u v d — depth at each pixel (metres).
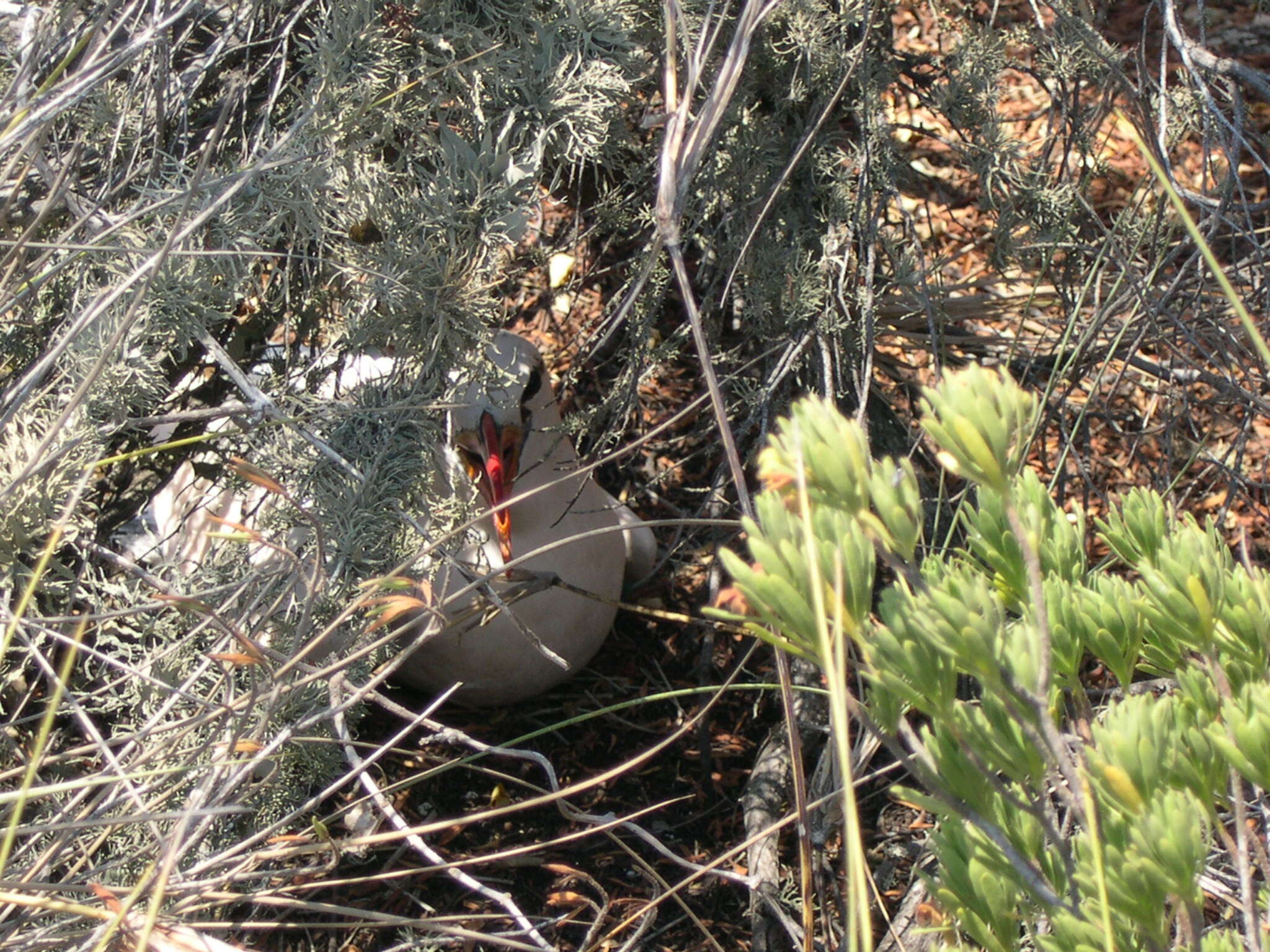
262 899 1.64
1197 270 2.78
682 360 3.77
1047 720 0.87
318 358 2.25
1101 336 3.10
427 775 1.94
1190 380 3.19
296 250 2.19
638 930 1.96
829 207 2.68
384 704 2.08
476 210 1.99
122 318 1.81
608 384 3.67
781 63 2.60
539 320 3.71
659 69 2.53
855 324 2.70
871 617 1.02
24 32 2.18
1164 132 2.45
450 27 2.07
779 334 2.79
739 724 3.03
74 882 1.60
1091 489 2.79
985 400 0.87
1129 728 0.85
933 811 1.00
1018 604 1.12
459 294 1.97
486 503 2.68
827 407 0.89
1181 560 0.99
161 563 2.21
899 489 0.89
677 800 2.07
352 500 1.95
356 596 1.96
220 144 2.09
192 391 2.42
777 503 0.87
